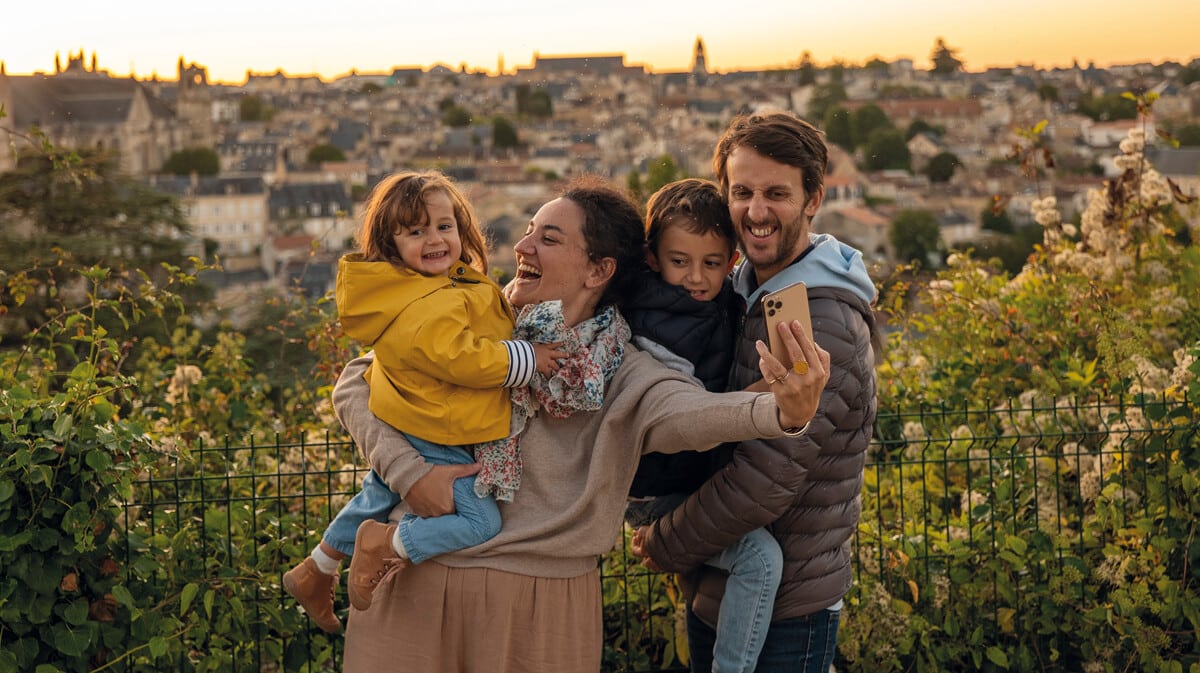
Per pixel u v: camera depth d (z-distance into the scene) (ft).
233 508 11.66
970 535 12.01
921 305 18.10
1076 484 13.53
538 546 8.30
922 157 484.33
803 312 7.43
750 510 8.38
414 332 8.05
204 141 594.65
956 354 16.31
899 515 13.39
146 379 15.85
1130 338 13.50
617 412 8.26
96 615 10.07
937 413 12.98
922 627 11.61
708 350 8.80
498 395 8.30
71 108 523.29
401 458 8.30
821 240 8.84
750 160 8.44
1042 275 18.75
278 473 11.33
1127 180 18.25
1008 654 11.97
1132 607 11.66
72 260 13.85
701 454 9.07
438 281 8.33
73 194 94.53
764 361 7.38
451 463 8.36
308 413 16.17
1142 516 12.34
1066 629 12.03
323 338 16.37
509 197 373.61
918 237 329.11
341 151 608.60
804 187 8.48
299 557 11.18
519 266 8.75
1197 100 261.03
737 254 9.18
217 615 10.94
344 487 13.12
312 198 440.04
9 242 86.38
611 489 8.36
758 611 8.69
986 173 417.08
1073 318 16.63
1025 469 12.86
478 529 8.27
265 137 627.87
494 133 645.10
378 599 8.61
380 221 8.43
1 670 9.69
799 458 8.28
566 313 8.63
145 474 11.82
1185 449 12.32
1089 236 18.54
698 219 8.52
